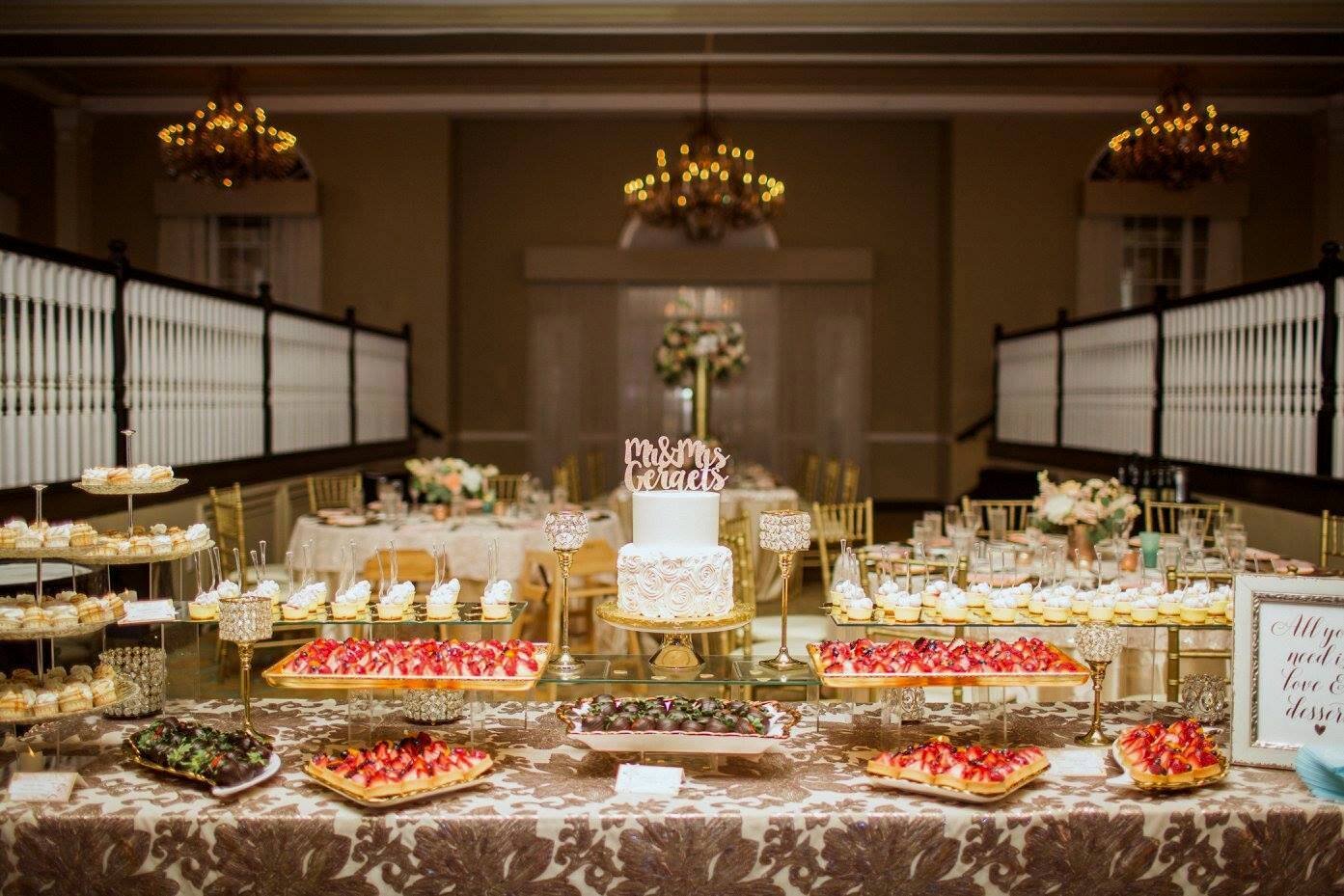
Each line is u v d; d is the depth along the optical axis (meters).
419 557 5.21
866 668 2.50
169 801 2.15
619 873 2.09
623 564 2.76
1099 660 2.45
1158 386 7.21
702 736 2.31
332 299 11.98
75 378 4.94
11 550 2.44
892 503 12.69
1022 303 11.92
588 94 11.73
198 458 6.25
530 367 12.61
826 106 11.84
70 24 7.89
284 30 8.03
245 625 2.46
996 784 2.12
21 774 2.19
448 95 11.77
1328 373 5.28
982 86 11.38
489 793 2.21
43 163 11.45
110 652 2.72
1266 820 2.12
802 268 12.37
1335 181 11.68
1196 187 11.71
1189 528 4.21
